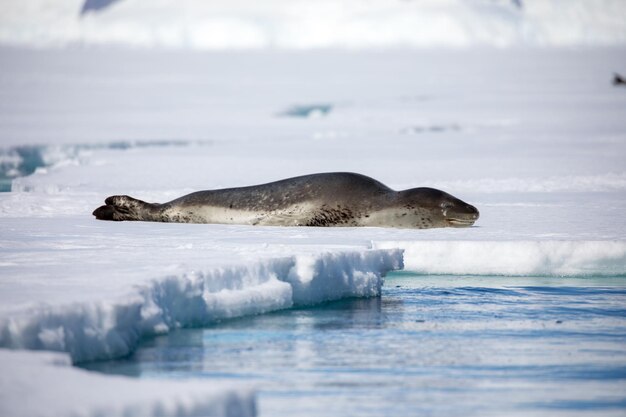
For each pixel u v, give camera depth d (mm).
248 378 22484
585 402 21047
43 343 20984
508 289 34188
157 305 25469
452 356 24938
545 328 28234
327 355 24781
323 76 178375
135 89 151125
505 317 29641
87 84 158250
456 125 111188
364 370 23422
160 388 16594
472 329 28016
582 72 185750
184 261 29562
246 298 28578
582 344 26312
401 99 141500
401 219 41719
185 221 43969
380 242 36312
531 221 43500
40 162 84000
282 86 159625
